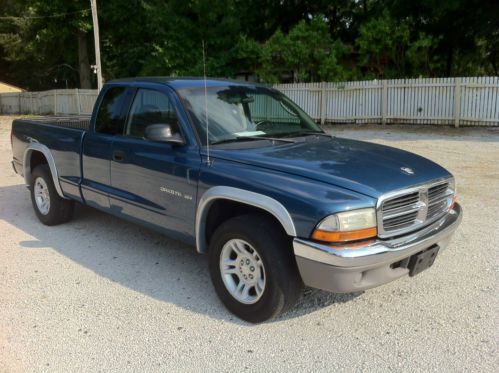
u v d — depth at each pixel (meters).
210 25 20.28
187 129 4.25
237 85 4.93
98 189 5.25
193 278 4.64
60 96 29.59
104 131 5.21
